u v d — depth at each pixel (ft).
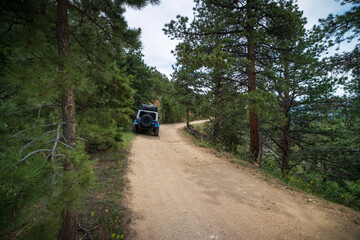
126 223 10.02
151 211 11.55
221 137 55.77
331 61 19.10
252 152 29.40
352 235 9.95
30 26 4.81
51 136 6.10
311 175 34.65
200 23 28.02
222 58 21.86
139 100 51.55
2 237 3.62
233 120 49.93
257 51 30.89
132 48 10.13
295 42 26.73
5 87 4.88
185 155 27.25
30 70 4.69
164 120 98.07
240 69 28.07
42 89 4.66
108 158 21.18
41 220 4.13
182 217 11.10
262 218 11.30
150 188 15.06
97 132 8.73
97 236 8.79
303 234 9.89
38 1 5.02
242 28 28.55
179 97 54.49
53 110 8.22
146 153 26.35
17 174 3.61
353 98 25.90
